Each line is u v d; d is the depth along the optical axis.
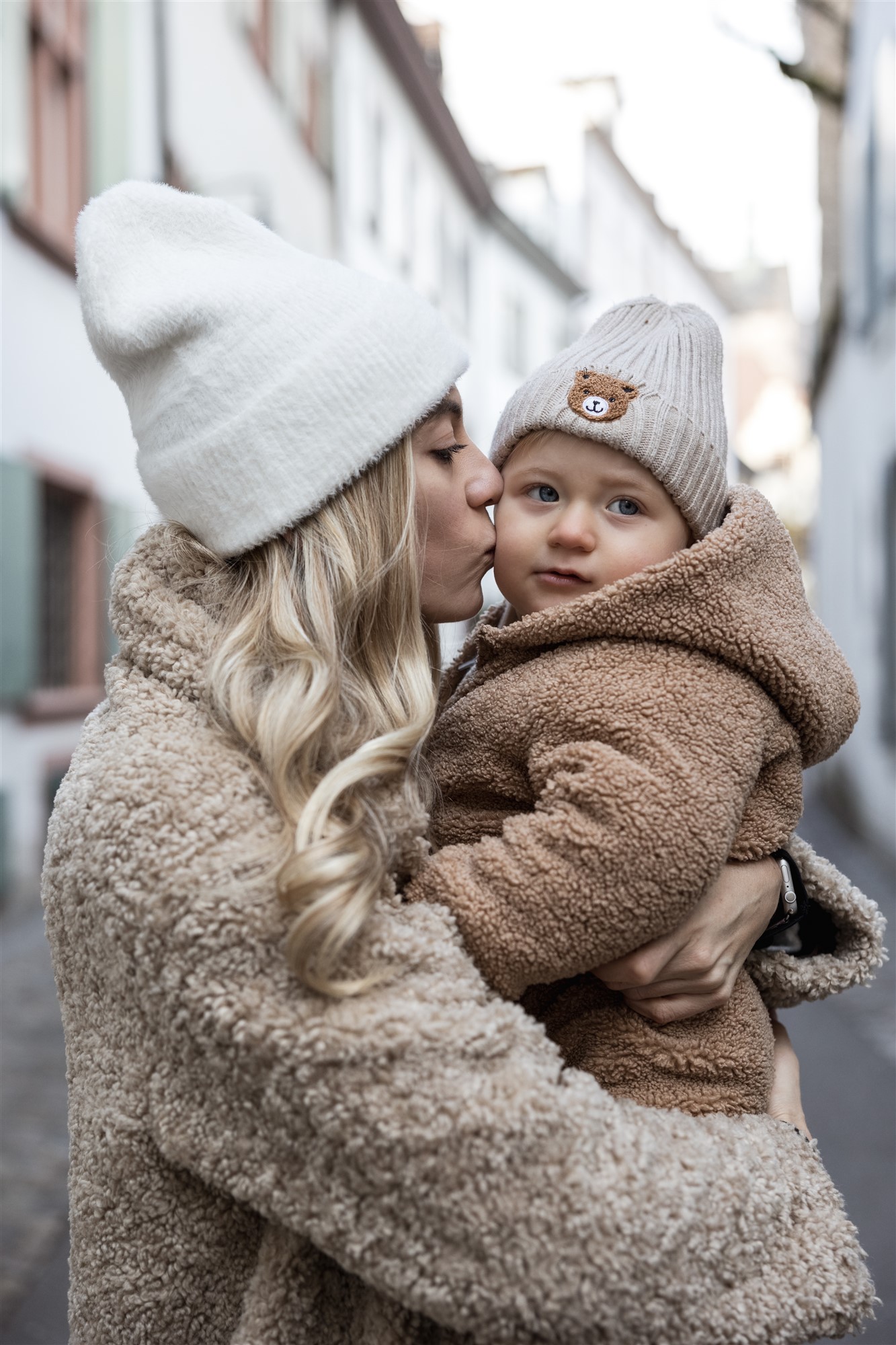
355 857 1.01
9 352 7.35
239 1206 1.11
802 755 1.29
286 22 12.29
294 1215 1.00
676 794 1.08
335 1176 0.98
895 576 9.58
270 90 11.90
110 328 1.22
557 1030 1.23
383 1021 0.97
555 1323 0.94
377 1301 1.08
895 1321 2.75
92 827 1.04
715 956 1.18
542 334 23.19
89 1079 1.12
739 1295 1.00
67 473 8.19
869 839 10.55
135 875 1.01
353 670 1.19
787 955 1.38
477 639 1.38
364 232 14.55
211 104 10.41
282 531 1.20
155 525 1.27
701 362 1.36
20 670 7.38
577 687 1.18
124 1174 1.08
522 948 1.06
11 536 7.28
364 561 1.21
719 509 1.35
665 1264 0.96
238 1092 1.01
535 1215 0.94
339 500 1.22
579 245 24.94
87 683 8.65
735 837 1.19
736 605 1.20
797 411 24.58
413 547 1.24
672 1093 1.18
